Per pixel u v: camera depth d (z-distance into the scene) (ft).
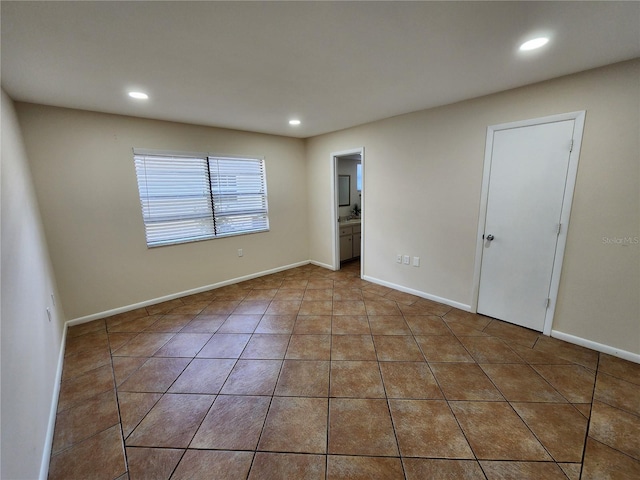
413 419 5.66
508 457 4.84
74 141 9.38
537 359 7.47
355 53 5.97
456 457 4.86
